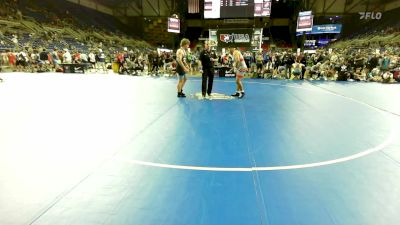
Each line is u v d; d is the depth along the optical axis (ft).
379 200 10.05
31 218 8.78
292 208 9.50
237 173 12.13
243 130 18.78
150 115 22.56
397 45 83.71
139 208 9.43
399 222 8.80
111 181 11.23
